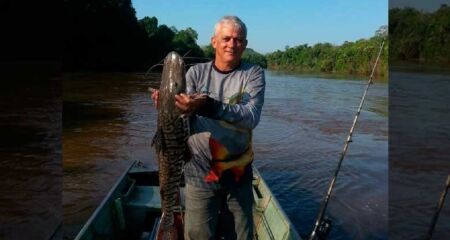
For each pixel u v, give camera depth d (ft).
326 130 53.78
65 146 42.16
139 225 19.66
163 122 9.59
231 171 10.94
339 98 88.69
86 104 71.41
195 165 11.01
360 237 24.56
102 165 36.29
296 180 34.19
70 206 27.02
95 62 156.56
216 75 10.69
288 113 67.15
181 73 9.34
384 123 58.49
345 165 37.86
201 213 11.13
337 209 28.32
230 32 10.26
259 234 17.84
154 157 39.50
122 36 166.91
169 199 10.27
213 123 10.72
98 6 156.35
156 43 193.16
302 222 26.78
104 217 17.49
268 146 45.16
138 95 86.12
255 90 10.45
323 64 227.40
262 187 20.71
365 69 189.47
